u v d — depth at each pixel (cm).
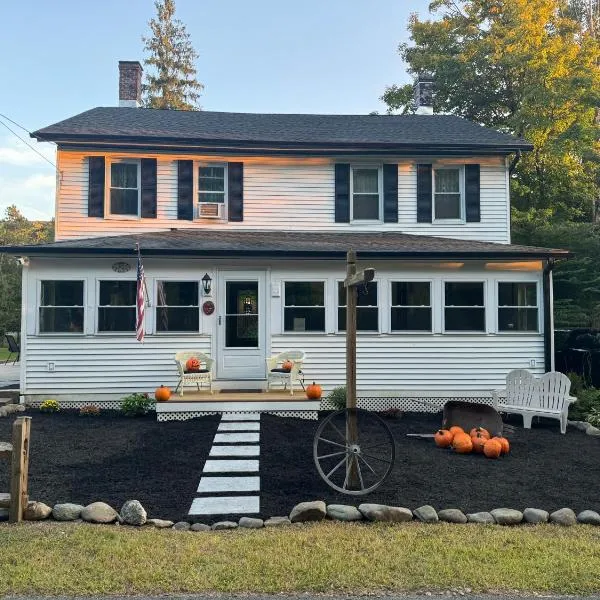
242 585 419
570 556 477
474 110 2622
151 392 1197
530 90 2280
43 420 1065
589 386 1280
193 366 1155
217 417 1070
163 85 3922
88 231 1391
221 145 1417
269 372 1162
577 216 2491
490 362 1245
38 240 5800
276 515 573
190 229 1437
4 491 637
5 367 2033
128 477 697
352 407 662
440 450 861
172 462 770
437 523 554
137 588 414
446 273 1249
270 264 1232
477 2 2689
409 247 1225
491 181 1491
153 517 566
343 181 1468
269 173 1461
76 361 1183
